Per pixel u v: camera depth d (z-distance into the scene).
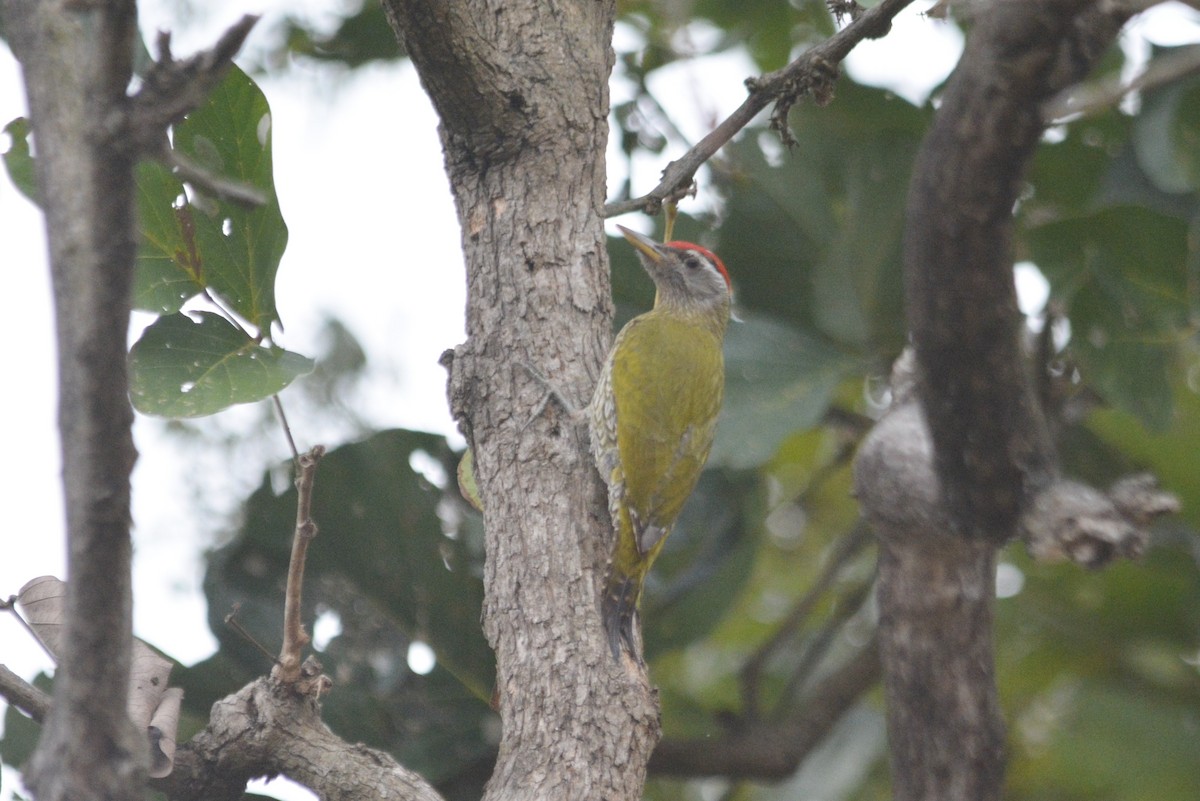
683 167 8.02
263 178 7.23
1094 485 12.30
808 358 11.15
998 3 4.88
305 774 7.02
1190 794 12.09
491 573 7.25
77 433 4.54
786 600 14.77
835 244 11.57
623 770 6.61
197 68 4.27
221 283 7.16
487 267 7.73
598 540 7.32
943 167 5.12
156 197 7.07
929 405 5.52
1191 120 11.02
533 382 7.51
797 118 11.82
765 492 12.38
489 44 7.38
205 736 7.13
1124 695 12.55
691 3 12.45
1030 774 12.81
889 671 7.19
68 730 4.79
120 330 4.44
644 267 11.75
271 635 9.82
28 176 7.00
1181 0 5.00
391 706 9.88
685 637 11.81
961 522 5.81
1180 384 11.98
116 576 4.68
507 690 6.90
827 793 12.84
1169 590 12.45
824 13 13.30
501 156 7.79
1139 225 9.90
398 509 9.98
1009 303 5.28
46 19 5.13
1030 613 12.95
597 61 8.05
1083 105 5.23
